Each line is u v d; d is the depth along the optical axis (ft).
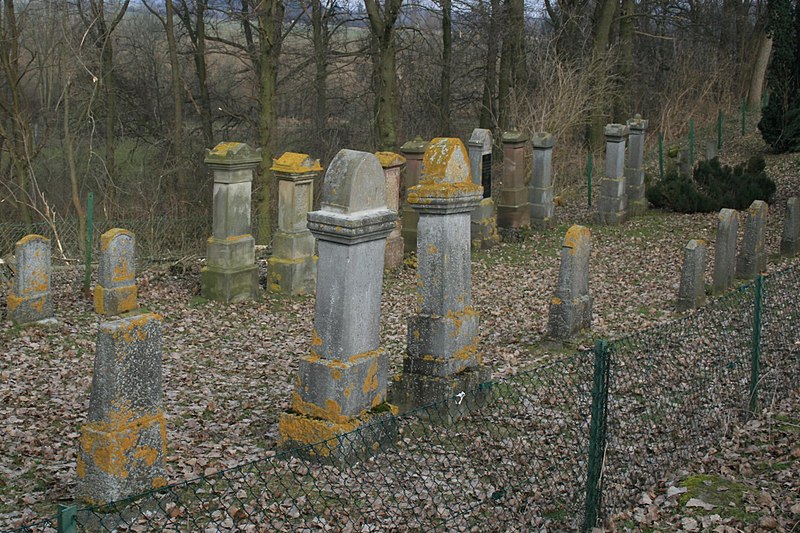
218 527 20.65
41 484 24.94
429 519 22.17
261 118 77.97
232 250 50.03
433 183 30.04
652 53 131.85
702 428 27.30
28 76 86.17
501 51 105.81
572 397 30.55
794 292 40.63
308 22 100.53
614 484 23.40
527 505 21.95
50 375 36.09
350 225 25.14
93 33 86.89
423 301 30.55
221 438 29.14
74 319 44.98
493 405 30.40
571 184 92.63
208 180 90.22
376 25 83.15
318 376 26.27
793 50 93.50
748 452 26.73
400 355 40.52
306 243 53.11
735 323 36.58
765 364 32.12
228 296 49.93
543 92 93.25
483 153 64.80
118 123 95.30
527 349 40.27
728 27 133.59
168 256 62.18
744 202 74.49
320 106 103.04
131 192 87.20
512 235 69.46
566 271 40.16
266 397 34.40
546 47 104.22
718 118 110.32
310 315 48.85
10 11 73.67
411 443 27.50
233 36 105.60
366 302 26.63
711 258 60.44
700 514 22.72
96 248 73.26
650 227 71.15
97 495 22.40
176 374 37.06
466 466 25.40
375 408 27.17
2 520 22.29
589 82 98.89
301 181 51.83
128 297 46.57
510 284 55.42
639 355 34.73
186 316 47.09
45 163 92.53
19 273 42.70
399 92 108.37
